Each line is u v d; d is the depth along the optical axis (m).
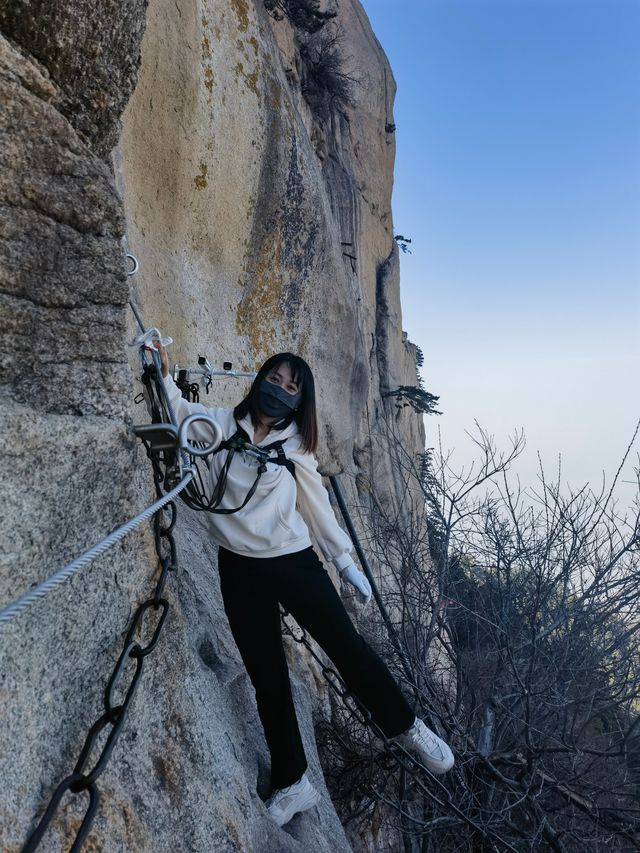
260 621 2.25
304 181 5.71
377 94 16.88
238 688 2.66
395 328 17.47
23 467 1.23
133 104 4.05
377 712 2.40
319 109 12.98
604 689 5.04
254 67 5.35
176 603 1.80
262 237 5.39
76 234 1.42
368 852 4.64
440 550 5.52
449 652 5.28
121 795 1.48
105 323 1.49
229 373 3.14
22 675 1.22
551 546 5.25
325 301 6.12
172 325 4.32
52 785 1.28
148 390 1.77
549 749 4.43
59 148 1.38
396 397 16.50
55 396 1.38
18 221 1.31
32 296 1.35
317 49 12.63
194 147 4.60
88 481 1.40
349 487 8.61
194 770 1.79
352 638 2.30
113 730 1.31
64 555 1.35
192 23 4.64
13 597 1.21
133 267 1.79
